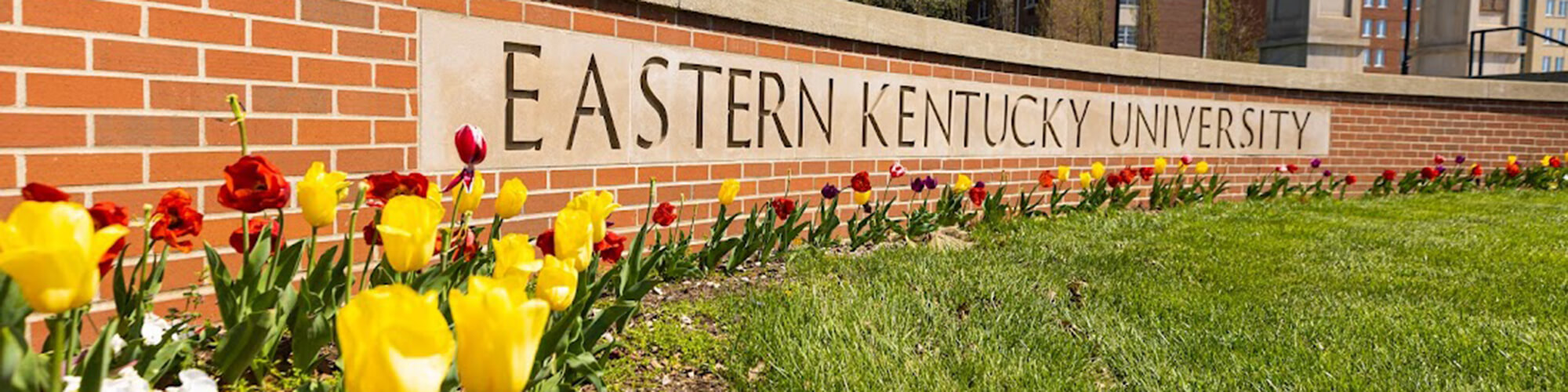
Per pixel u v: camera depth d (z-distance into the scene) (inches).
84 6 121.6
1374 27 2273.6
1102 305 176.6
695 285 186.2
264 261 103.8
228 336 94.3
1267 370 137.7
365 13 152.3
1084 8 1194.0
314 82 145.7
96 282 50.6
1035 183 323.0
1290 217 321.4
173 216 99.7
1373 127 434.3
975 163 301.0
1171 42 1323.8
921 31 275.0
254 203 92.0
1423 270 221.1
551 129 183.5
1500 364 142.3
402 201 69.2
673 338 143.6
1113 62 343.9
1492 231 291.3
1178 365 140.6
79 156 121.7
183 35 130.7
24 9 116.6
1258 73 393.1
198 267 135.2
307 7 144.6
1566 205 373.4
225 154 136.2
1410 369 139.1
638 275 163.3
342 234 151.9
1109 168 350.0
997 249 238.8
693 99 213.5
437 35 162.7
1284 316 170.7
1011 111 312.0
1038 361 141.2
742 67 225.3
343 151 150.2
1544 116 478.0
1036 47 315.6
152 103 128.0
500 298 42.4
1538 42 1897.1
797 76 239.9
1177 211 333.1
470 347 42.8
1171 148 371.9
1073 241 253.0
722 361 137.5
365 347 37.9
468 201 123.4
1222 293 191.0
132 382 74.6
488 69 171.6
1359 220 316.2
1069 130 333.7
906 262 209.5
